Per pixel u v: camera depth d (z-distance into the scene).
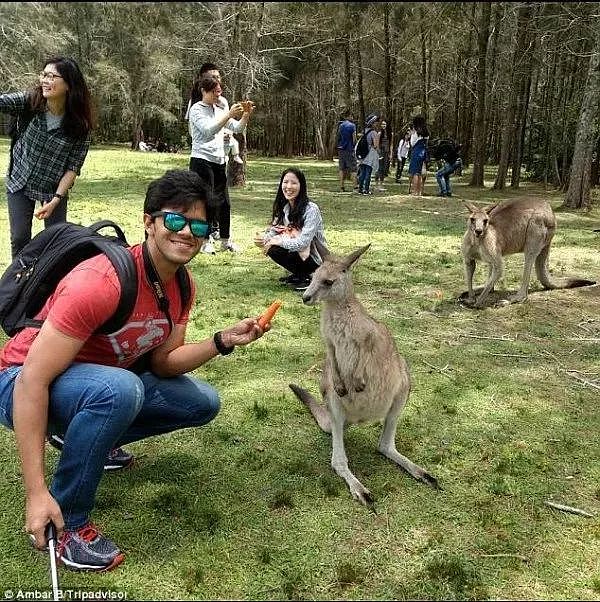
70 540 2.31
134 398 2.25
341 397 2.94
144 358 2.65
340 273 2.94
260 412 3.53
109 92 32.97
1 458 3.03
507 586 2.30
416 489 2.90
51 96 4.22
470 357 4.48
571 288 6.25
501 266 5.58
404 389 3.06
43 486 2.13
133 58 33.00
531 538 2.57
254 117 31.97
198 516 2.63
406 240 8.40
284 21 18.25
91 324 2.19
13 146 4.45
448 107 29.06
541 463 3.12
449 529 2.62
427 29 21.22
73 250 2.31
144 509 2.67
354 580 2.30
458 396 3.86
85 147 4.54
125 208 10.22
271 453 3.16
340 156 14.01
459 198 13.12
